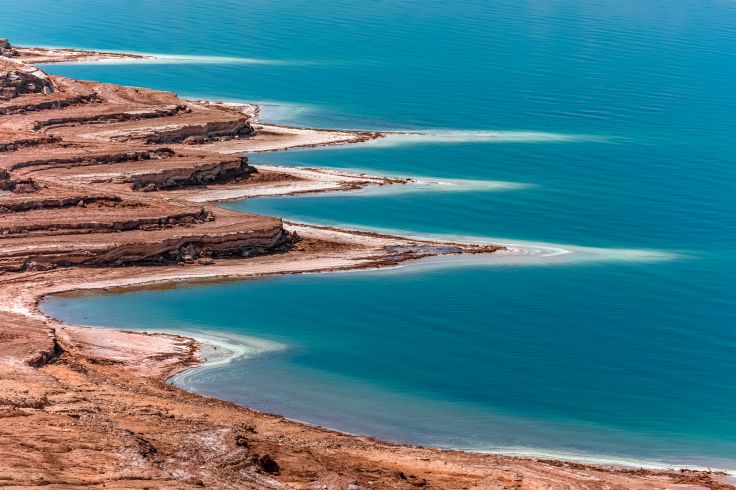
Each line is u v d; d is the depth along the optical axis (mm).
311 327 79312
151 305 81625
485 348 77750
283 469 51156
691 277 96375
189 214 96375
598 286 92562
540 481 55812
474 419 66438
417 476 54094
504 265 96375
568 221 111938
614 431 66188
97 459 46812
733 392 73250
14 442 47000
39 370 63125
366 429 64000
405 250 98875
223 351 73875
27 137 115250
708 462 62875
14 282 83562
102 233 91500
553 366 75562
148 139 129000
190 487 45500
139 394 62219
